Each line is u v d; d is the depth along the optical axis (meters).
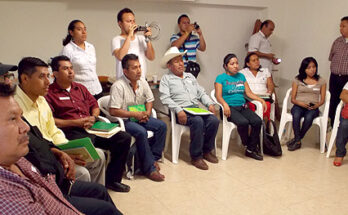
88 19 4.02
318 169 3.13
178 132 3.19
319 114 3.71
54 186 1.42
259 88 3.87
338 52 4.31
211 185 2.75
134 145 2.81
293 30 5.39
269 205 2.45
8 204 1.04
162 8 4.47
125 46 3.19
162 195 2.56
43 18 3.76
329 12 4.81
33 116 2.04
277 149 3.40
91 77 3.10
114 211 1.68
